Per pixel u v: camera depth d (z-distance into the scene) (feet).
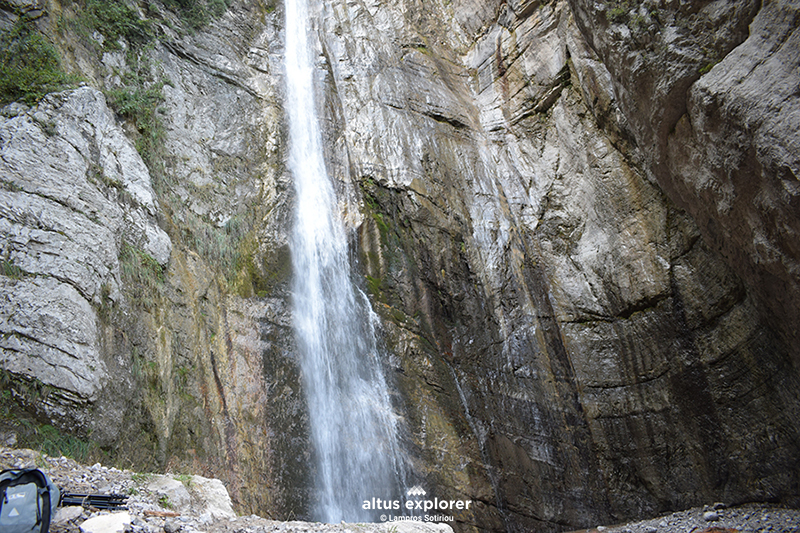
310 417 28.37
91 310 19.98
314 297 32.71
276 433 26.71
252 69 39.14
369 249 35.45
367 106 41.42
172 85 32.78
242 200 33.04
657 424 29.58
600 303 33.06
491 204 39.29
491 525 28.94
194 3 37.76
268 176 35.27
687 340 28.84
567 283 35.01
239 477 24.02
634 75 25.30
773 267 20.67
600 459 31.01
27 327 17.40
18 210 19.19
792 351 23.22
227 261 29.94
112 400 19.52
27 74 23.02
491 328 34.83
